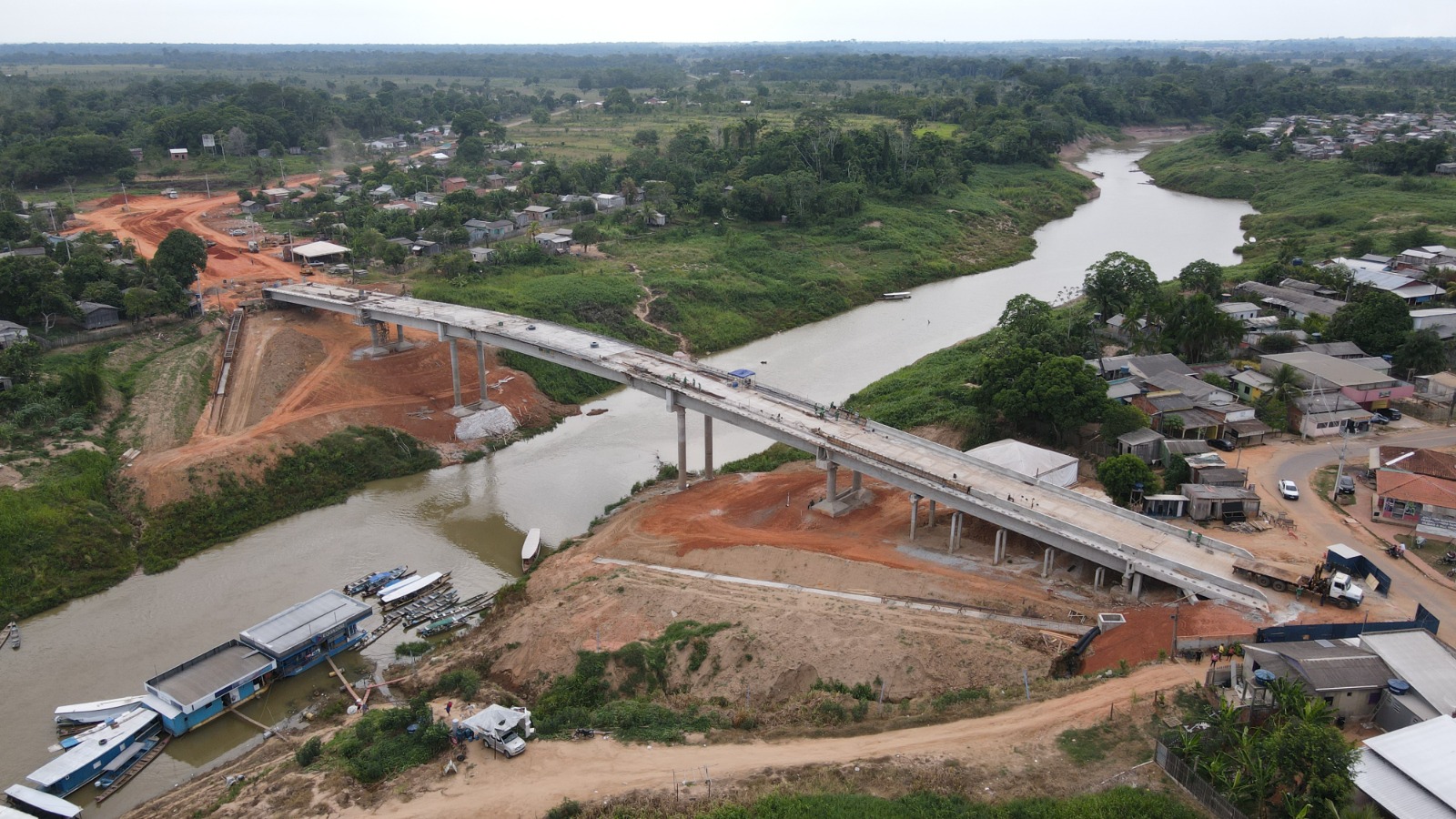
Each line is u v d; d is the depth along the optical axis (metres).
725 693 72.06
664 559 93.56
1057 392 104.19
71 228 197.50
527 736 65.88
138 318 144.88
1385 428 109.44
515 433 133.75
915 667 70.25
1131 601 77.81
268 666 79.12
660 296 178.12
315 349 143.12
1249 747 52.47
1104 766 56.62
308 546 104.56
